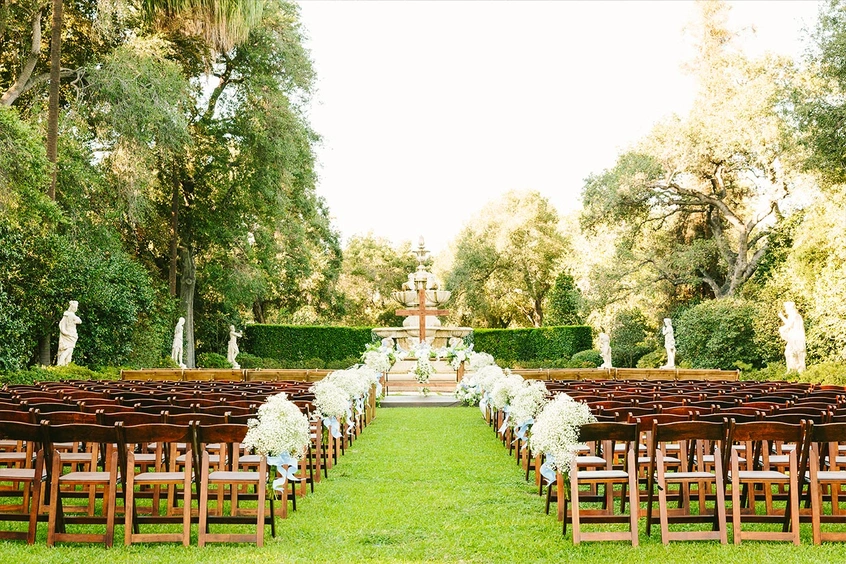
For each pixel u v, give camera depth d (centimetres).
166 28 2502
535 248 4675
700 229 3316
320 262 4069
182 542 595
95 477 607
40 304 1900
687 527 665
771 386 1290
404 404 1870
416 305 2505
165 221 2992
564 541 609
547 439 623
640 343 3153
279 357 3503
